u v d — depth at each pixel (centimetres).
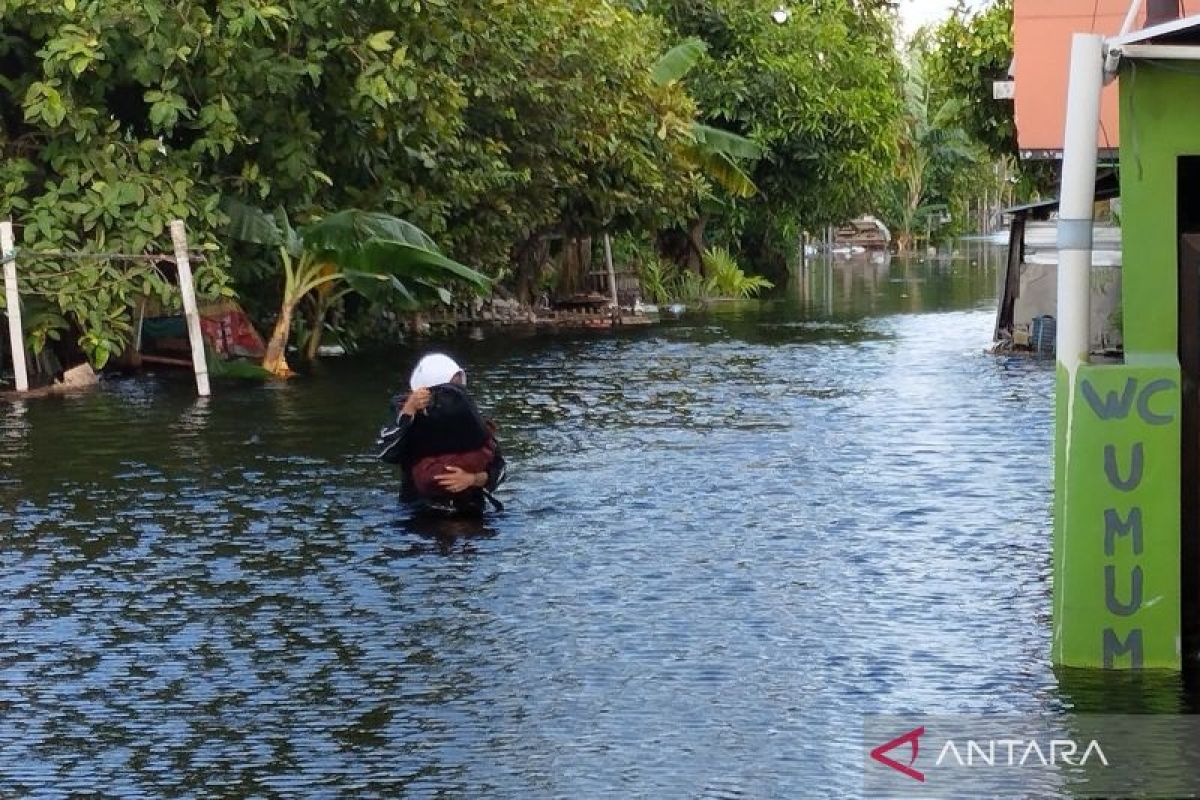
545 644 809
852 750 658
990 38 2730
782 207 4191
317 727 695
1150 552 735
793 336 2636
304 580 938
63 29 1828
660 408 1670
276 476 1255
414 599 896
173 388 1842
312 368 2092
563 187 2873
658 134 3002
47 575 954
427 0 2039
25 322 1848
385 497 1172
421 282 2253
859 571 947
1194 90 710
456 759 655
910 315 3175
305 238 2017
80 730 695
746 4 3884
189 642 820
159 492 1193
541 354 2305
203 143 1936
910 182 7144
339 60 2059
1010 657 773
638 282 3497
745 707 712
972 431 1482
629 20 2925
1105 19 1816
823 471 1273
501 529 1068
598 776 635
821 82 3928
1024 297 2292
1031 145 1716
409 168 2341
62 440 1439
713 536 1043
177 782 635
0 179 1884
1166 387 723
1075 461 736
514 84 2597
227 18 1917
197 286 1886
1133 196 720
